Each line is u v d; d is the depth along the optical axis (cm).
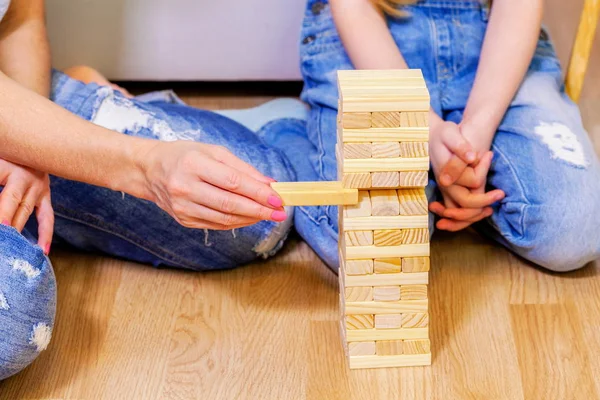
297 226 118
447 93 122
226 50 145
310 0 129
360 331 98
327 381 99
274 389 97
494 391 97
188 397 96
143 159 93
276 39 143
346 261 93
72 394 97
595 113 143
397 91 85
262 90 155
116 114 112
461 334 105
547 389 97
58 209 111
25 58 110
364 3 116
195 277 116
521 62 114
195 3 138
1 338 87
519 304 110
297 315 109
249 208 88
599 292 112
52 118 95
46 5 138
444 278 115
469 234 124
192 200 89
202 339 105
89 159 95
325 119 123
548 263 113
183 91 155
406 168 88
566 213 109
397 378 99
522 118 116
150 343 104
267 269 118
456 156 107
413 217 91
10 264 88
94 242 117
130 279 115
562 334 105
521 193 111
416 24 121
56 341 104
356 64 116
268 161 115
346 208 91
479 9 123
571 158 111
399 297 96
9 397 96
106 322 108
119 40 142
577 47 122
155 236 112
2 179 97
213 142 113
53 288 93
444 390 97
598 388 97
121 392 97
